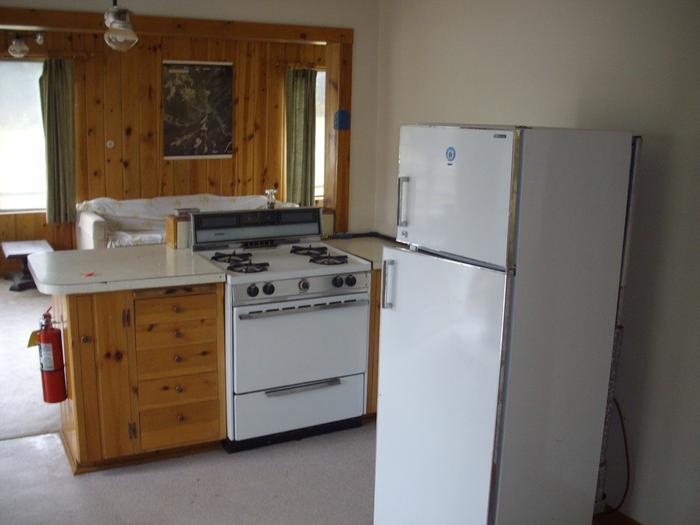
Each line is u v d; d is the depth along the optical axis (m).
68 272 3.22
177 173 7.10
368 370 3.80
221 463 3.42
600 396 2.55
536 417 2.40
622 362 2.91
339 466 3.42
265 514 3.00
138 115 6.86
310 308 3.51
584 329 2.44
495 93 3.52
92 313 3.12
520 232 2.21
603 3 2.88
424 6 3.98
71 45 6.57
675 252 2.66
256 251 3.93
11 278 6.85
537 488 2.48
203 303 3.33
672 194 2.65
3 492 3.11
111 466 3.35
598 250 2.41
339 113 4.38
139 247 3.87
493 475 2.35
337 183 4.44
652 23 2.68
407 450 2.67
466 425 2.40
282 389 3.54
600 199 2.37
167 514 2.98
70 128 6.68
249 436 3.50
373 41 4.41
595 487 2.65
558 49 3.12
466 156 2.31
